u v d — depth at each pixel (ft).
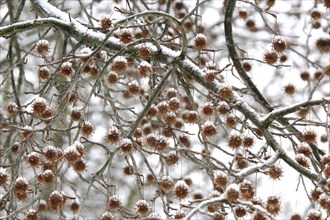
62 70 18.04
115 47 18.35
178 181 15.40
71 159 14.93
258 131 19.20
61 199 15.24
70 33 18.74
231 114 17.40
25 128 16.14
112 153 16.37
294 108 17.43
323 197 15.81
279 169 15.76
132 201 33.96
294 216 17.25
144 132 21.39
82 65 16.55
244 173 14.88
